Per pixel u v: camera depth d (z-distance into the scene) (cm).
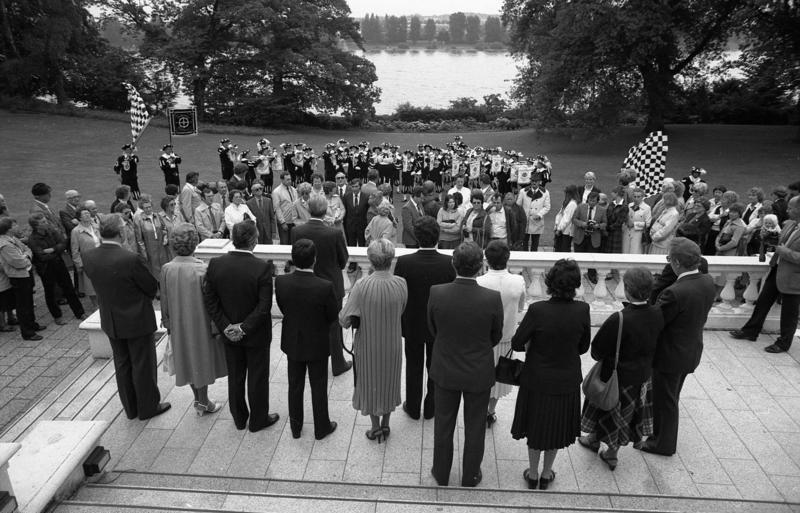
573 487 478
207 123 3981
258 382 542
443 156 2116
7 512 364
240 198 1056
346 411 596
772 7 2689
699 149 3016
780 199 949
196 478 484
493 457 523
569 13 2872
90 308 996
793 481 484
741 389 629
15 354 812
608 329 458
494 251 512
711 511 435
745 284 841
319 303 502
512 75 12606
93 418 587
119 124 3528
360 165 2072
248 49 4209
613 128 3142
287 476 492
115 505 407
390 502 421
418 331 549
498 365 474
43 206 1002
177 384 560
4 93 3734
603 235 1013
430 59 18438
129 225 982
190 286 541
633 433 501
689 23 3050
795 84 3089
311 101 4181
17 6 3600
